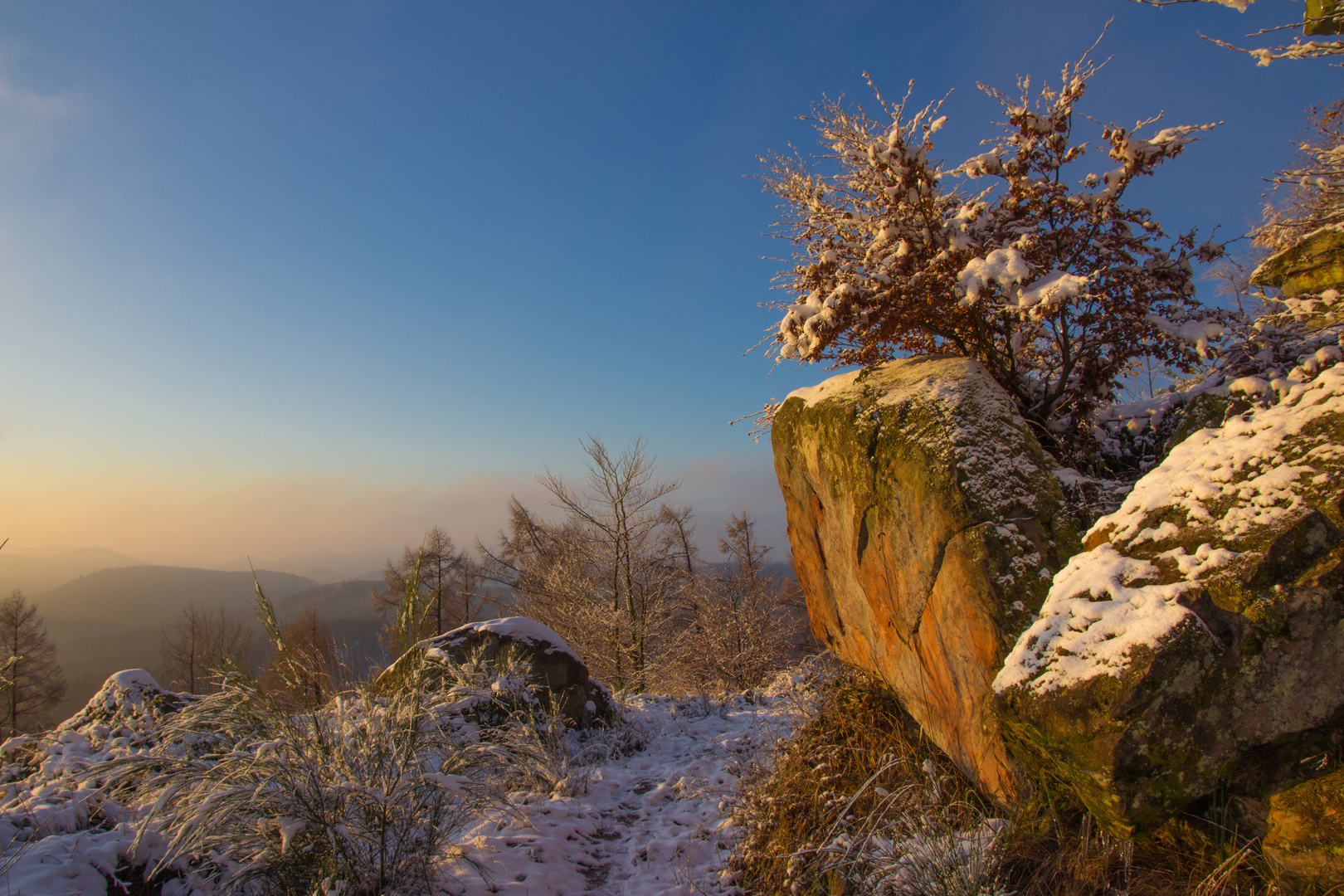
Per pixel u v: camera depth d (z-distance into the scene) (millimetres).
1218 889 2420
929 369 4844
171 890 3023
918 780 3959
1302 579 2445
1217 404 4277
